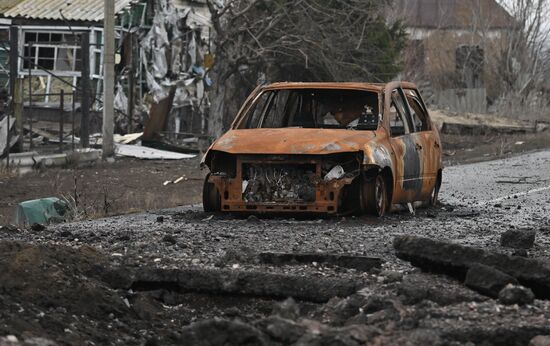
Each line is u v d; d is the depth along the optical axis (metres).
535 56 104.12
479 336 9.64
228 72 62.28
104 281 12.12
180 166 47.56
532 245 16.08
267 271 12.59
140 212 22.80
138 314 11.36
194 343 9.21
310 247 15.49
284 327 9.28
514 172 38.88
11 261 11.36
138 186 38.12
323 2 60.62
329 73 61.91
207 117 69.88
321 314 10.75
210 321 9.29
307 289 11.87
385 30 64.62
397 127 22.42
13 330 9.63
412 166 22.42
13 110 48.72
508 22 105.56
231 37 60.94
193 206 24.50
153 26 67.06
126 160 49.72
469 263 11.56
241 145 20.34
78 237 16.25
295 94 22.58
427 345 9.20
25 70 63.94
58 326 10.27
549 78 108.25
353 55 62.81
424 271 12.05
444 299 10.75
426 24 113.38
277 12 60.41
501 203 25.56
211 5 60.47
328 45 59.00
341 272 12.77
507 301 10.63
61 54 63.69
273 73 64.12
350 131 21.03
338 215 20.42
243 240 16.33
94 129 61.34
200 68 69.81
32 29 64.12
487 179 35.41
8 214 29.69
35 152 47.00
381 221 20.03
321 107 22.42
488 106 106.12
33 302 10.84
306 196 19.97
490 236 17.66
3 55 64.31
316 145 20.06
